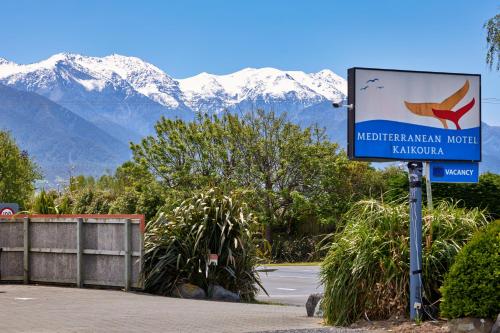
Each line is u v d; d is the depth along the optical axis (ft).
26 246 70.13
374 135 44.73
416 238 42.01
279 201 158.30
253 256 66.80
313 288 91.15
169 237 64.75
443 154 45.75
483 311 36.70
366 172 160.04
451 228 44.04
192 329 40.98
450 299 37.86
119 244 64.80
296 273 115.55
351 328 41.09
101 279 65.87
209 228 64.95
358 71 44.73
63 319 45.03
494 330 35.63
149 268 63.72
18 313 47.96
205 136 161.58
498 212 114.21
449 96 45.98
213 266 64.28
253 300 66.54
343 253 44.52
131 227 64.28
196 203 65.87
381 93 44.96
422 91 45.55
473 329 36.78
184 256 64.34
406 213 45.42
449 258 42.57
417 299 41.52
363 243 43.62
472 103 46.32
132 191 160.97
